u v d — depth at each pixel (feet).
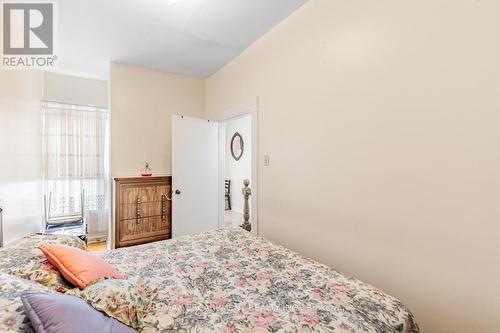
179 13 7.27
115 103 10.62
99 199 12.63
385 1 5.08
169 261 4.99
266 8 7.11
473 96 3.95
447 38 4.22
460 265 4.12
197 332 2.95
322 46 6.46
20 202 7.13
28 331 2.34
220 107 11.52
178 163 11.16
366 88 5.46
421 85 4.56
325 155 6.43
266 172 8.52
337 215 6.13
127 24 7.80
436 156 4.38
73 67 11.10
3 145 5.84
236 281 4.21
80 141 12.16
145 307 3.39
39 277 3.43
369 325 3.06
